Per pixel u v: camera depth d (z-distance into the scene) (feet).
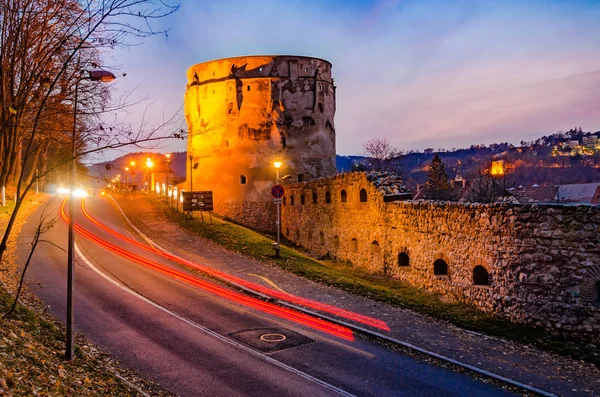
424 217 71.31
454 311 59.00
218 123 151.43
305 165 155.74
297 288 68.08
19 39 44.52
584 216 48.73
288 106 154.40
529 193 249.34
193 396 34.86
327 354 44.37
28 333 37.35
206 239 106.01
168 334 47.21
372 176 88.79
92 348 41.39
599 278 47.62
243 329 50.19
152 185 248.52
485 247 58.65
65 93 38.47
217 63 155.33
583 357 44.88
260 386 36.94
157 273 73.92
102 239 101.30
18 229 102.01
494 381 39.81
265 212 152.15
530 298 52.44
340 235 101.45
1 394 24.36
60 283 63.62
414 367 42.29
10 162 51.47
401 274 77.61
